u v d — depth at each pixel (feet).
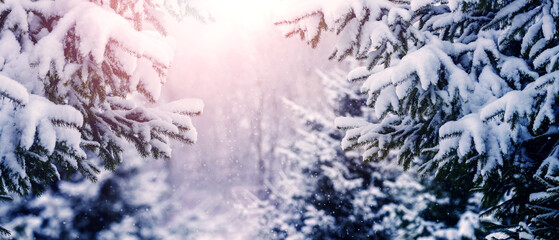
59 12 8.93
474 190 11.73
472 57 10.82
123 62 8.91
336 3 9.72
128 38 8.76
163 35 9.78
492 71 10.34
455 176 11.50
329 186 31.73
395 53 10.78
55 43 8.43
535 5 10.32
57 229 31.76
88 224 33.22
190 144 10.88
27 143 7.86
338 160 31.50
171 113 10.90
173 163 47.96
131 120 10.65
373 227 28.17
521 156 10.38
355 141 12.26
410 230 26.43
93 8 8.79
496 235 11.34
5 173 8.41
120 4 9.51
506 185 11.23
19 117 7.99
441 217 25.45
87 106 10.28
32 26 9.05
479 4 9.97
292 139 39.55
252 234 35.04
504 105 9.29
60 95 9.17
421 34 9.94
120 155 11.28
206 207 43.57
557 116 9.96
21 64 8.59
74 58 8.88
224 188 48.37
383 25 9.62
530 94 9.27
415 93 10.05
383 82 9.83
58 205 32.19
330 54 10.19
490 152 9.59
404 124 12.00
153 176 39.32
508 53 10.94
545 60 9.41
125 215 35.06
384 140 11.87
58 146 9.47
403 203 27.27
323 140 33.30
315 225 31.09
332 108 34.94
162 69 9.50
